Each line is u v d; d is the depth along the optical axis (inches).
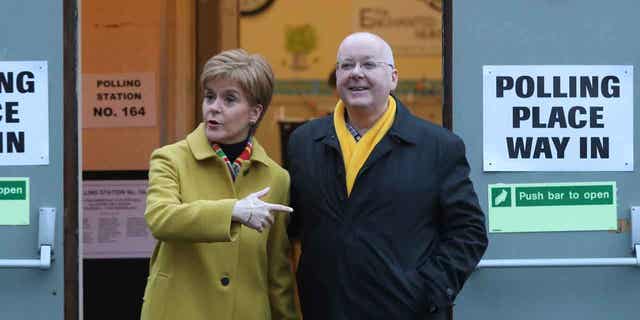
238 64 200.4
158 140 333.1
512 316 243.3
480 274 243.3
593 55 244.5
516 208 243.6
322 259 203.2
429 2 399.9
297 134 212.4
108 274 330.0
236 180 203.5
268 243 208.7
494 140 243.9
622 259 241.1
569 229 243.9
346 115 210.2
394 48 400.2
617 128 244.8
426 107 401.1
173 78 333.7
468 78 243.6
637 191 244.4
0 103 242.8
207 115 200.5
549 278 243.6
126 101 332.8
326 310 202.7
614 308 243.9
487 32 243.9
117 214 331.6
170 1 333.7
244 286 202.5
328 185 204.1
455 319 243.3
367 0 395.2
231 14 340.8
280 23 391.2
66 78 242.8
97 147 332.2
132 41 333.1
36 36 242.8
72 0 243.1
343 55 203.2
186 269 199.6
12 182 242.7
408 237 201.2
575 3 244.1
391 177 201.6
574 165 244.1
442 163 203.3
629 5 244.4
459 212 202.1
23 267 241.4
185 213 191.5
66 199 242.8
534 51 244.1
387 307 199.2
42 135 243.1
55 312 242.8
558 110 244.4
